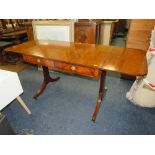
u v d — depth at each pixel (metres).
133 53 1.37
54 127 1.52
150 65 1.45
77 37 2.30
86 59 1.26
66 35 2.29
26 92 2.11
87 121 1.57
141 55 1.32
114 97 1.91
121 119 1.58
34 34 2.48
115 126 1.50
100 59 1.24
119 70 1.04
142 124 1.51
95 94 2.00
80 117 1.63
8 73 1.38
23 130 1.49
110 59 1.24
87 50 1.49
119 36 5.19
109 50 1.46
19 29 3.31
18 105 1.86
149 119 1.57
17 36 3.03
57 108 1.77
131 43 2.00
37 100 1.93
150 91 1.57
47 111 1.74
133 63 1.15
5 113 1.73
